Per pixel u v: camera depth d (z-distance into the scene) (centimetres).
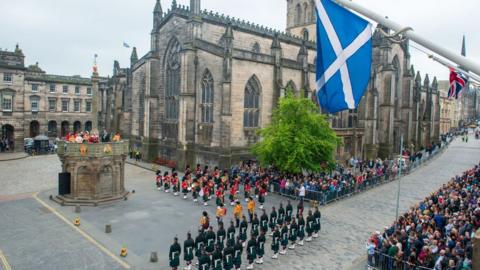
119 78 9362
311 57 8412
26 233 3278
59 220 3656
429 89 10200
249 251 2622
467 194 3475
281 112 5097
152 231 3403
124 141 4584
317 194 4397
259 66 6138
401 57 8738
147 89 7312
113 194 4488
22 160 7538
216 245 2572
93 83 4547
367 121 7638
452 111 16088
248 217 3878
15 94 9244
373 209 4203
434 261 2244
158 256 2855
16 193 4706
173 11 6831
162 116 7325
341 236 3338
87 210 4025
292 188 4688
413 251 2347
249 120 6159
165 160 7044
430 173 6291
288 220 3434
